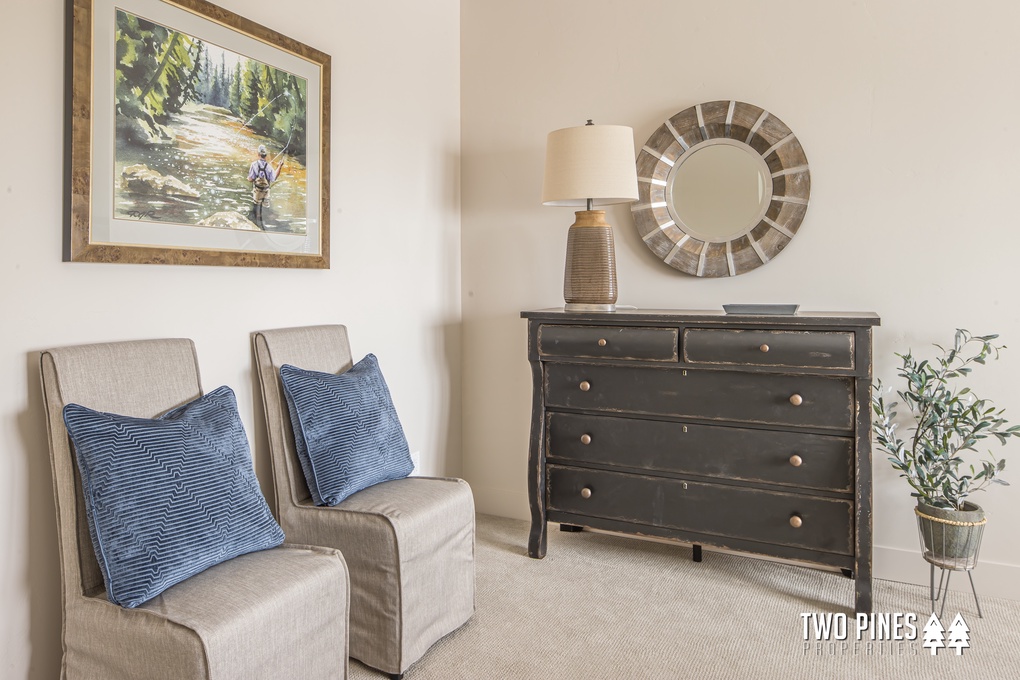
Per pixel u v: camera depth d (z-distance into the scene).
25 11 1.52
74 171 1.60
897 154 2.41
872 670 1.85
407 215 2.88
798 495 2.19
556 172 2.55
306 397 2.01
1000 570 2.30
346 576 1.61
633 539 2.87
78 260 1.62
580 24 2.95
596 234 2.58
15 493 1.53
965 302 2.34
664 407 2.37
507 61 3.12
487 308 3.22
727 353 2.24
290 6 2.25
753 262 2.63
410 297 2.91
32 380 1.56
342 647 1.60
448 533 1.97
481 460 3.29
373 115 2.66
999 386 2.30
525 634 2.05
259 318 2.18
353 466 1.98
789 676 1.83
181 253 1.87
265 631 1.37
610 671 1.85
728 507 2.29
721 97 2.69
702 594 2.32
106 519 1.37
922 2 2.36
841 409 2.12
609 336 2.42
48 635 1.60
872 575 2.31
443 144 3.11
